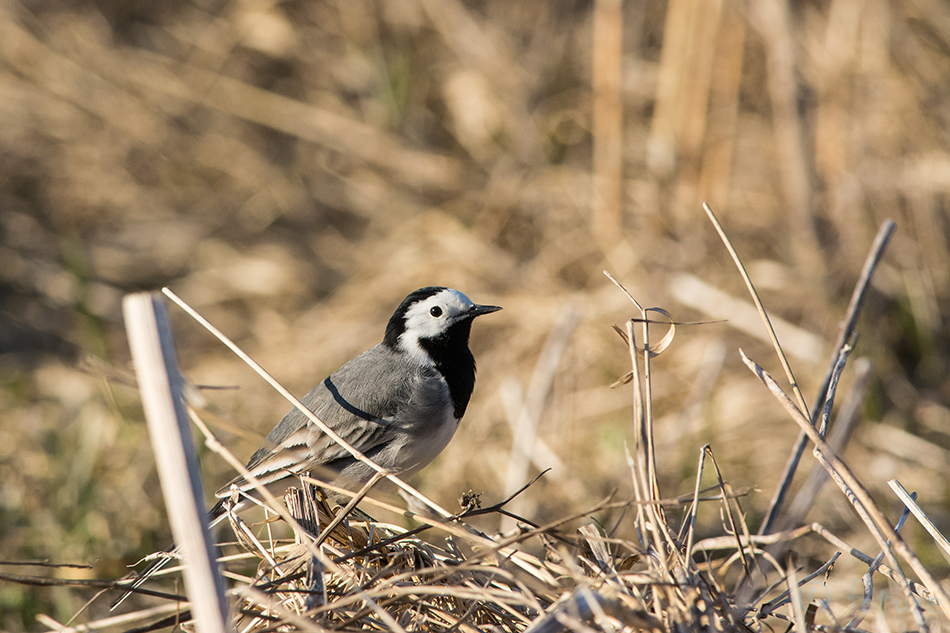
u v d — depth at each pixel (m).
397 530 7.79
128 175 18.66
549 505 11.12
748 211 16.30
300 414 8.91
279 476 8.29
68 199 18.22
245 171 18.70
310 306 16.14
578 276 15.50
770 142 17.23
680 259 15.38
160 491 11.44
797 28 17.50
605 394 13.20
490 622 6.67
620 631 5.82
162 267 17.11
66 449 12.08
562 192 16.97
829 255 14.88
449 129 19.11
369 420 8.71
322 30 20.47
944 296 14.31
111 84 19.83
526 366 13.79
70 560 10.00
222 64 20.16
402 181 18.27
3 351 15.06
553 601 6.37
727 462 11.62
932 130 15.89
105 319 15.89
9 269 16.75
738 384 13.06
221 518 7.67
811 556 9.75
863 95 16.44
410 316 9.12
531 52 19.44
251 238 17.58
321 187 18.38
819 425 8.02
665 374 13.39
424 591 6.03
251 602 6.69
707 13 16.14
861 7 16.70
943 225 14.99
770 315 13.99
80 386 13.82
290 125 19.31
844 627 6.15
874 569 6.39
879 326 13.94
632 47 19.09
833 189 15.70
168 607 6.15
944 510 10.55
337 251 17.31
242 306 16.38
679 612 5.87
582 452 12.27
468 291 15.48
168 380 5.02
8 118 19.31
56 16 20.83
